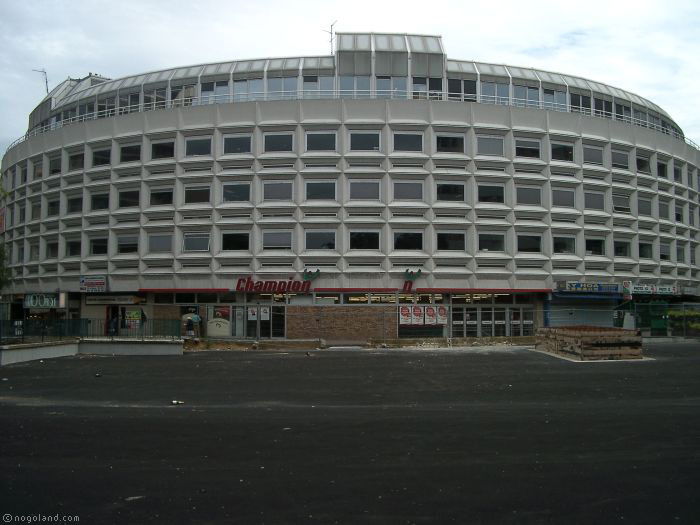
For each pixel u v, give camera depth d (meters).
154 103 39.94
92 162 39.28
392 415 10.29
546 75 42.44
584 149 39.19
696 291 42.75
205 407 11.34
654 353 23.69
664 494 5.87
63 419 10.10
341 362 20.55
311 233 35.19
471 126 36.28
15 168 45.75
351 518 5.21
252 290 34.75
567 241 37.78
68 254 39.78
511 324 36.59
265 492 5.95
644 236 41.28
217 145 36.12
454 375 16.36
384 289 34.78
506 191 36.69
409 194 35.56
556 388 13.64
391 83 38.38
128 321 37.03
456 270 35.41
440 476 6.49
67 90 50.56
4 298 44.78
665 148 43.59
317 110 35.75
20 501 5.70
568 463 7.02
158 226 36.38
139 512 5.39
